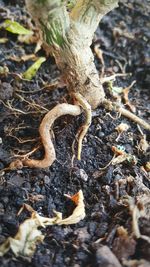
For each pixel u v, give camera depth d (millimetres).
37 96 173
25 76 180
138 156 160
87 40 139
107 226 136
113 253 126
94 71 146
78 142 152
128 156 156
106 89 179
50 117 140
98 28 209
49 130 143
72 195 146
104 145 159
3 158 151
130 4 221
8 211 138
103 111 165
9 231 133
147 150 162
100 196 146
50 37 135
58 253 129
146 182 152
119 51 203
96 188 148
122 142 161
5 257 126
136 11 218
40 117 162
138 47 204
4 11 203
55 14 128
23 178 147
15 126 160
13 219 136
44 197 144
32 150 152
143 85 193
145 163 158
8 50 192
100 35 207
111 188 147
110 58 200
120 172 152
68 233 135
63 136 155
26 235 130
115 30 208
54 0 122
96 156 156
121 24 212
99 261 123
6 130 159
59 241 132
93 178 151
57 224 136
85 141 158
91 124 162
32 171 149
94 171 152
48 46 140
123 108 173
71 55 139
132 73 197
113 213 140
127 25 213
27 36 197
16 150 153
